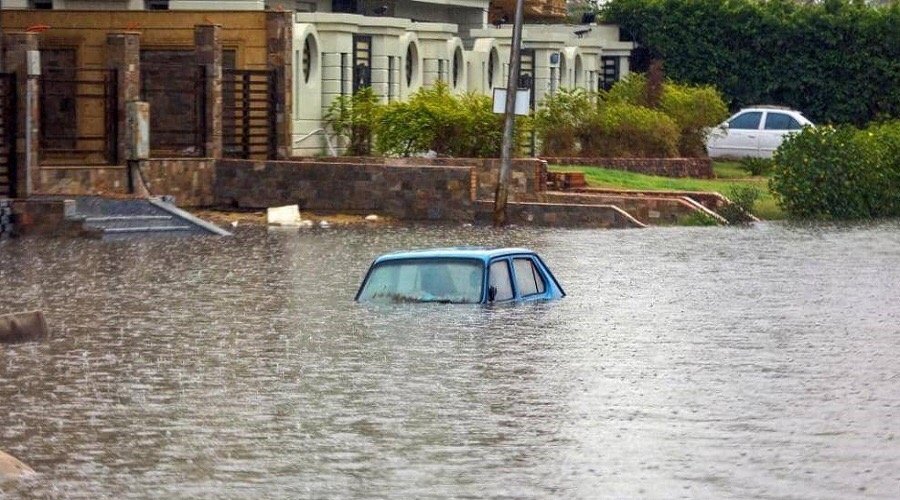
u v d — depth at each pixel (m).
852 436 19.55
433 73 84.69
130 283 37.44
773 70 109.06
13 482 17.75
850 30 107.62
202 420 20.91
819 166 64.69
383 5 87.50
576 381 23.39
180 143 65.25
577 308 31.84
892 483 17.22
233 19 67.19
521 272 32.78
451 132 68.50
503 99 58.19
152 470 18.23
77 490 17.39
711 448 18.95
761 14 108.88
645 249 47.28
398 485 17.38
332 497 16.94
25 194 53.16
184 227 53.19
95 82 58.25
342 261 42.78
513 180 62.22
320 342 27.16
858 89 108.12
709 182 75.38
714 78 109.94
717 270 40.78
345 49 75.38
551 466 18.16
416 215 61.12
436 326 28.67
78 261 43.09
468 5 96.50
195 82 63.69
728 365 24.89
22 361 25.80
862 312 31.91
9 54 53.38
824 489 17.00
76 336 28.58
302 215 61.03
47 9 71.31
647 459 18.44
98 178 56.84
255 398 22.30
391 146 68.94
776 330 29.09
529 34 95.69
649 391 22.62
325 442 19.48
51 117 67.88
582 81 103.25
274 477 17.81
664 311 31.70
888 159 67.19
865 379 23.59
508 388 22.81
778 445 19.08
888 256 45.28
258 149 67.25
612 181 69.19
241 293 35.09
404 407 21.52
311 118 73.50
